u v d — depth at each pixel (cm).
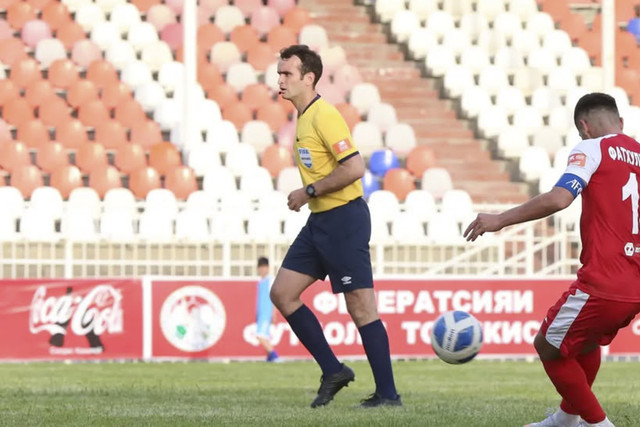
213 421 2144
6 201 5859
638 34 8250
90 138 6844
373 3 8150
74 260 5219
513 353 5250
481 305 5241
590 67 7819
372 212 5972
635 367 4903
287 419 2162
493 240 5569
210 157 6400
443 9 8244
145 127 6788
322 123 2378
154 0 7925
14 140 6481
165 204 5812
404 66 7706
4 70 7200
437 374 4447
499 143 6944
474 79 7712
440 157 6981
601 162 1817
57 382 3875
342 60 7594
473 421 2172
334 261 2412
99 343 5009
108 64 7225
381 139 6862
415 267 5559
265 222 5831
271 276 5378
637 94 7806
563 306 1855
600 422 1923
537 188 6738
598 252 1814
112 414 2328
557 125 7225
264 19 7894
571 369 1909
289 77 2411
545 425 2042
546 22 8100
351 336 5166
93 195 6000
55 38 7481
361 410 2383
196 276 5194
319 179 2420
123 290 5028
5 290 4966
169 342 5059
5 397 2911
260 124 6869
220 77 7319
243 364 4981
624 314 1823
